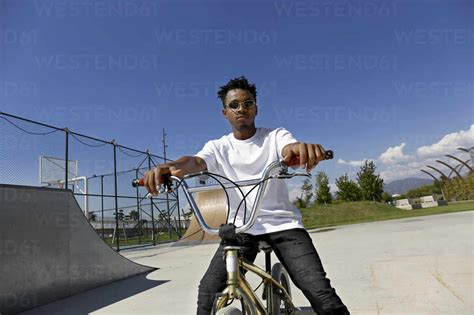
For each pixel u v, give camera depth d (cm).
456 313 363
